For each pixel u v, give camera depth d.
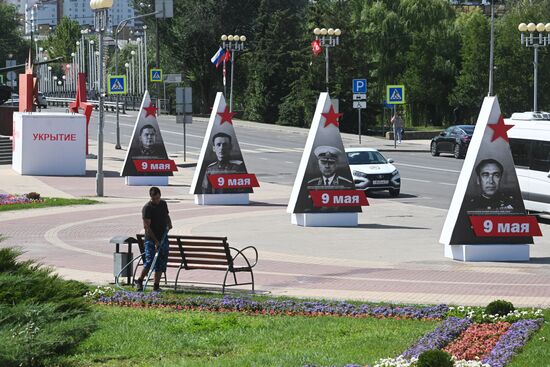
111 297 24.17
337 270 29.52
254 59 133.38
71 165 66.38
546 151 42.44
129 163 59.94
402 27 128.12
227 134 49.94
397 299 24.45
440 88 127.50
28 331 15.85
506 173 31.81
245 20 153.50
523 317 20.44
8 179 62.41
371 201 51.81
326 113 41.28
